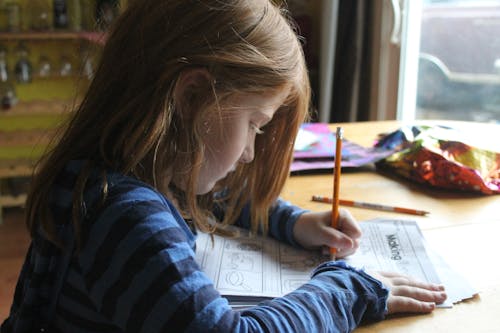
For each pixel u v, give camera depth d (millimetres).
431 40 2320
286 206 913
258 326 566
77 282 580
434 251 810
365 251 813
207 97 620
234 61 614
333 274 678
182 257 551
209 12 623
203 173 669
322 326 595
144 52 630
